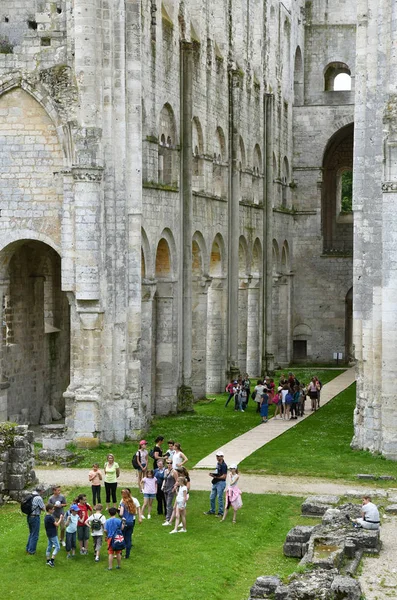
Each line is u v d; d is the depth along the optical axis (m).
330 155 90.06
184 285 56.66
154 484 34.31
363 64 44.47
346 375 77.31
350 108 84.25
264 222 74.88
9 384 49.00
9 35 47.00
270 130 75.25
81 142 45.81
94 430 46.09
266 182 75.06
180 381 57.00
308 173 85.06
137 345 47.44
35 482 37.41
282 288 83.94
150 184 50.97
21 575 28.70
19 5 46.94
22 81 46.47
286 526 33.31
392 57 43.22
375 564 28.53
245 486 38.41
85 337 46.38
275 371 79.44
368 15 44.19
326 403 61.91
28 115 46.69
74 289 46.31
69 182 46.28
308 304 85.38
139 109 47.12
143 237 50.81
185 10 56.84
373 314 43.97
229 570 29.02
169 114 55.41
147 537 32.09
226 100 65.88
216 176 64.81
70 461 41.94
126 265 47.00
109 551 29.12
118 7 46.44
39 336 53.88
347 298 86.62
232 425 52.56
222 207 64.69
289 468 41.34
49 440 43.69
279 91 80.31
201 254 60.62
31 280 52.94
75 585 27.92
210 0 62.31
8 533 32.50
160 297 55.44
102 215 46.31
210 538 31.91
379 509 33.78
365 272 44.31
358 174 44.59
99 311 46.16
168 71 54.34
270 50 78.00
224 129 65.44
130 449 45.34
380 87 43.94
